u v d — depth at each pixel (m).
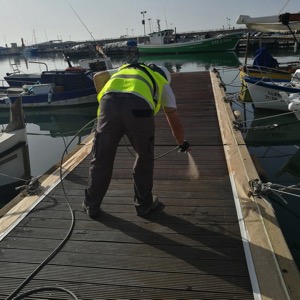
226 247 2.51
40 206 3.24
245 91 10.96
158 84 2.61
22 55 76.38
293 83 10.33
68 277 2.27
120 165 4.32
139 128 2.49
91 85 14.17
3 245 2.62
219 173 3.96
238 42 39.00
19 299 2.07
